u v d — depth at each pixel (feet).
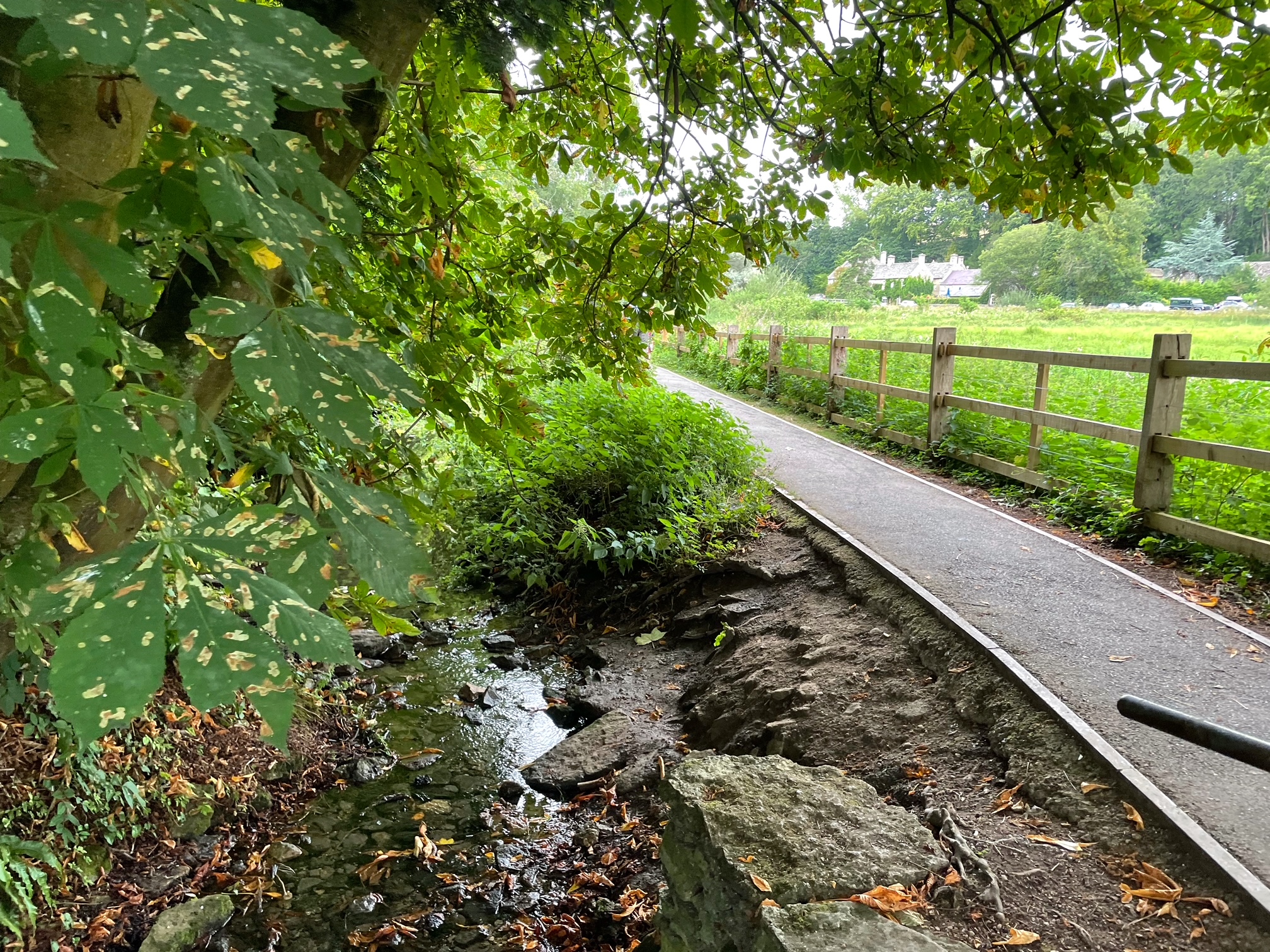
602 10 8.70
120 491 3.71
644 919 11.71
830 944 7.42
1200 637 13.92
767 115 11.12
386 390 2.74
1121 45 8.96
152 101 3.03
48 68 2.47
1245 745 4.92
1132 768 10.03
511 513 26.18
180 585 2.26
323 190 2.70
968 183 10.79
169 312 3.89
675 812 10.40
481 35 6.48
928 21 10.41
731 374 57.77
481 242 11.48
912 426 33.32
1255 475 18.29
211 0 2.05
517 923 12.26
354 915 12.44
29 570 3.34
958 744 12.19
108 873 12.48
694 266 12.51
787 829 9.48
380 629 6.48
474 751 17.49
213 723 15.69
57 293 2.21
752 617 19.44
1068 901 8.55
